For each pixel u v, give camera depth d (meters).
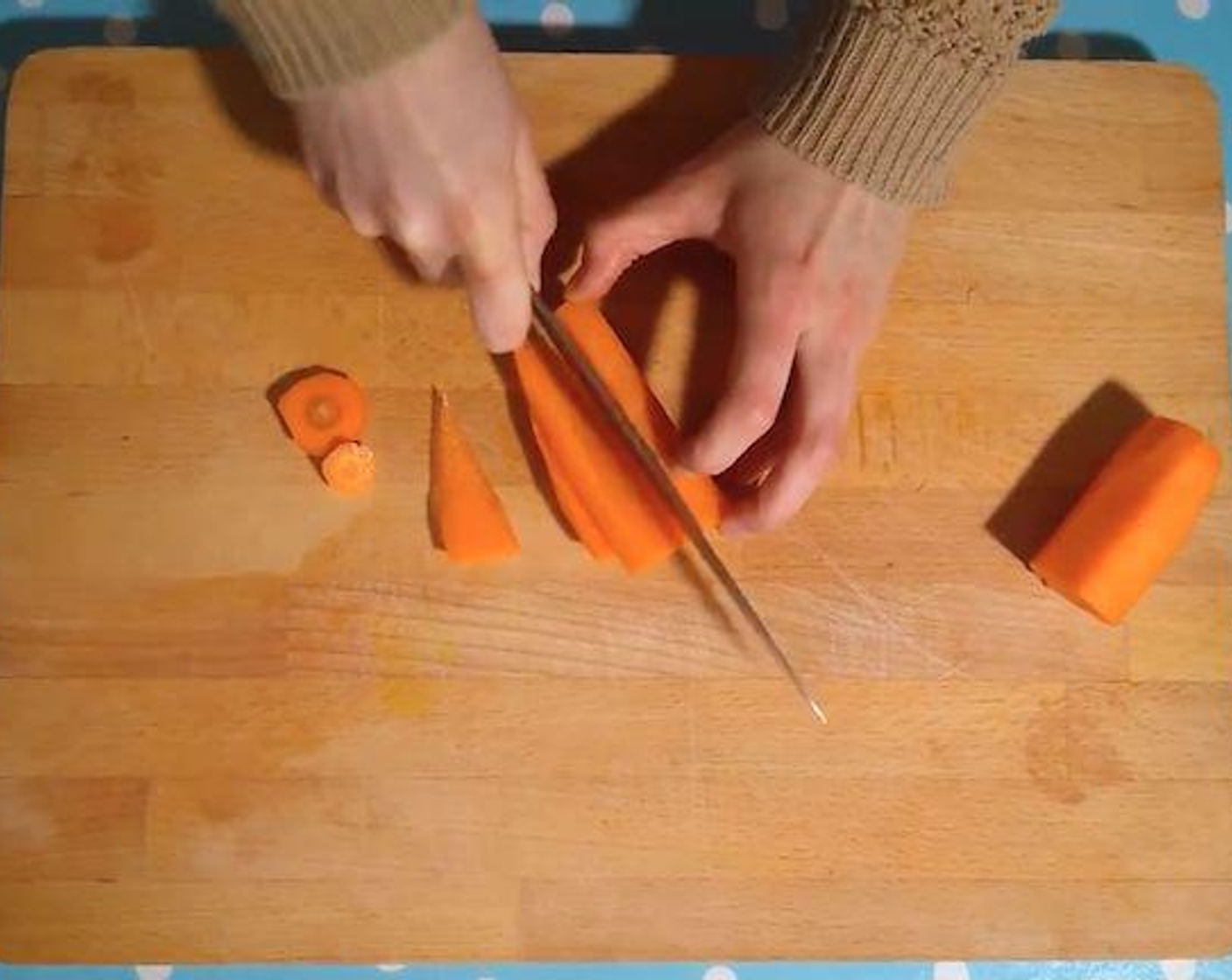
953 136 0.50
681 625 0.55
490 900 0.54
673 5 0.61
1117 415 0.57
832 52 0.49
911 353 0.56
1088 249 0.57
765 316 0.51
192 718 0.54
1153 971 0.57
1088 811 0.55
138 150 0.56
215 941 0.53
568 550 0.55
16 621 0.54
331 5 0.42
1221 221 0.57
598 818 0.54
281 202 0.56
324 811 0.54
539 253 0.53
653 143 0.57
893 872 0.54
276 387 0.56
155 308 0.56
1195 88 0.58
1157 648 0.55
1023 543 0.56
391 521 0.55
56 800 0.54
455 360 0.56
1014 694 0.55
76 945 0.53
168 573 0.55
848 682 0.55
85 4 0.60
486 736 0.54
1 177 0.58
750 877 0.54
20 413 0.55
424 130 0.44
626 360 0.54
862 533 0.55
